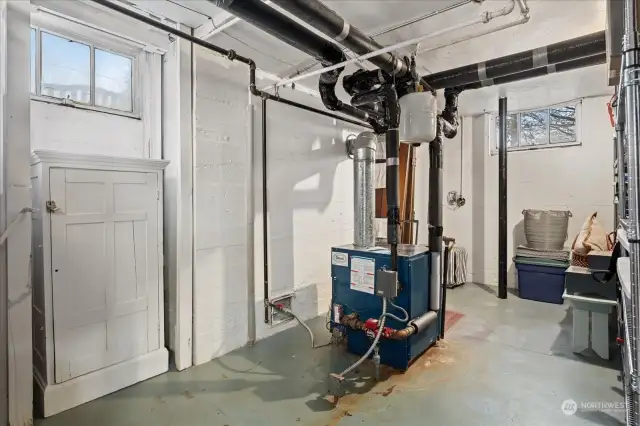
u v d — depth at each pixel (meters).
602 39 2.16
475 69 2.65
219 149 2.66
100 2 1.70
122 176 2.18
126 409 1.98
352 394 2.14
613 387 2.19
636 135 1.14
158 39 2.38
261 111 3.00
